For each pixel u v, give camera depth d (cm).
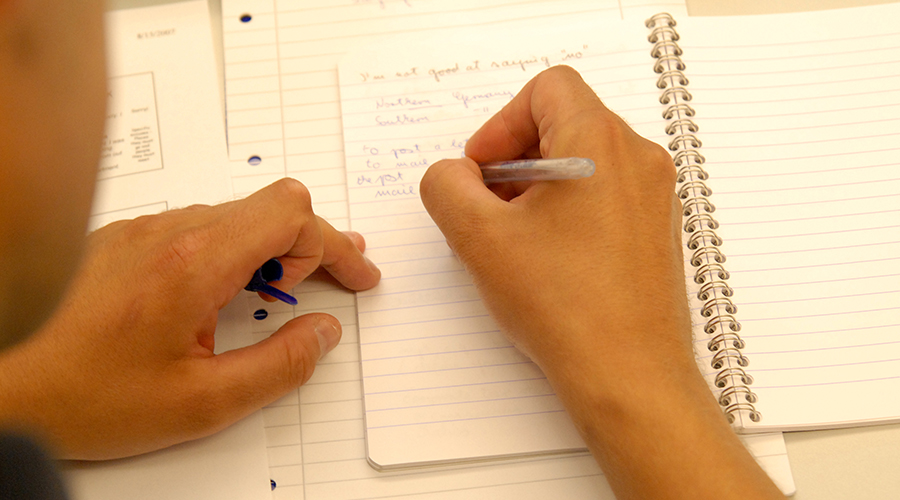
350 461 58
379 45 75
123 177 69
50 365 50
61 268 24
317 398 60
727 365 59
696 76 71
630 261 51
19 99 20
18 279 23
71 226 24
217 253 52
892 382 58
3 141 20
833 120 69
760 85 71
